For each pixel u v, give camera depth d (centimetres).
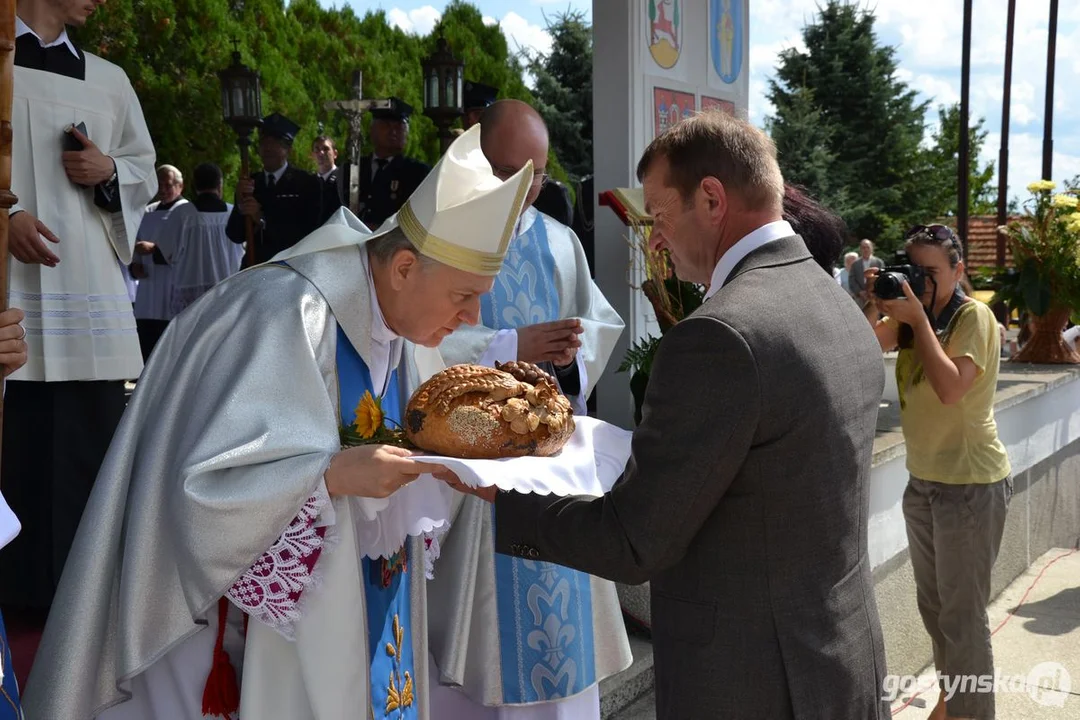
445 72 546
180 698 190
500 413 175
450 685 262
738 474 165
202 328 182
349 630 177
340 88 1099
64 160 324
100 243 339
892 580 433
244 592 170
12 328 208
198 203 762
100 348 336
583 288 316
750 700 166
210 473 166
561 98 1698
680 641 173
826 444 165
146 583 175
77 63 332
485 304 289
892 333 355
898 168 2867
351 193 466
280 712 181
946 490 332
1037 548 620
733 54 529
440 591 263
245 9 1021
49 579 337
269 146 663
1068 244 642
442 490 201
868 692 173
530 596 269
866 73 2827
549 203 523
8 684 167
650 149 184
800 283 172
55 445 335
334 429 177
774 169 178
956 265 332
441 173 185
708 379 160
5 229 212
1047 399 604
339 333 190
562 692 273
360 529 192
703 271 185
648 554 165
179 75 942
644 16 454
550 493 177
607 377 460
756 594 166
